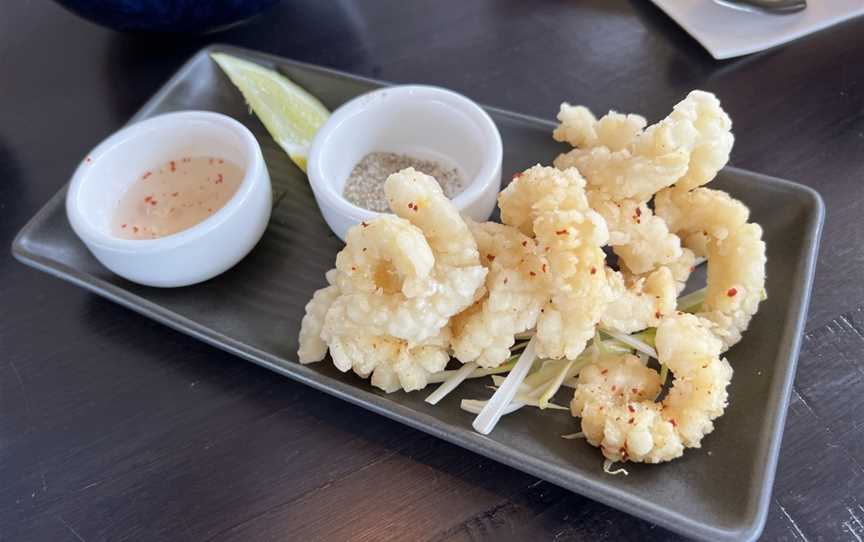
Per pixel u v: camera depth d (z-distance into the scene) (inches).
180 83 12.4
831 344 8.7
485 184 9.4
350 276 8.2
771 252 9.3
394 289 8.5
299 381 8.7
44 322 10.0
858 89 11.5
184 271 9.6
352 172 10.9
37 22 14.6
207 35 13.9
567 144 10.8
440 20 13.7
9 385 9.4
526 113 11.9
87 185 10.1
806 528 7.4
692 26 12.4
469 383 8.7
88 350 9.7
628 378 8.3
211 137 10.6
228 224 9.5
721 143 8.6
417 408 8.4
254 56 12.5
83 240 9.5
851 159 10.6
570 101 12.0
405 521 7.9
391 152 11.2
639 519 7.6
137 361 9.5
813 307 9.0
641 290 8.7
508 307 8.1
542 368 8.6
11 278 10.6
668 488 7.5
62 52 14.0
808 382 8.4
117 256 9.3
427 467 8.2
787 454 7.9
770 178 9.6
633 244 8.7
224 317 9.7
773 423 7.6
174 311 9.8
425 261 7.7
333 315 8.3
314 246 10.5
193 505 8.2
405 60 13.0
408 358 8.3
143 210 10.4
